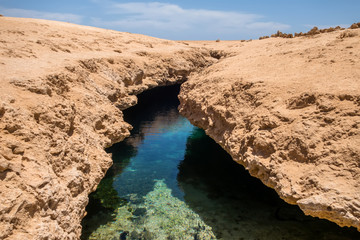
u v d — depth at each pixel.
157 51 33.78
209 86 16.86
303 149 8.74
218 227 11.48
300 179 8.23
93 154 10.76
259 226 11.47
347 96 9.44
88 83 15.88
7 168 6.38
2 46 16.09
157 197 13.87
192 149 20.34
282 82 12.54
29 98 9.35
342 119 8.78
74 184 8.46
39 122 8.88
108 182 15.34
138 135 22.95
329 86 10.53
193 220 11.98
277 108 10.78
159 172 16.67
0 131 7.25
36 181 6.74
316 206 7.32
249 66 17.81
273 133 9.86
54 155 8.39
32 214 6.30
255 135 10.30
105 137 12.84
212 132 13.92
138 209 12.81
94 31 38.28
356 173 7.38
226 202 13.41
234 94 13.77
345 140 8.23
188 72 34.56
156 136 22.86
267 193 14.33
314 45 19.69
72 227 7.49
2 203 5.73
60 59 16.55
